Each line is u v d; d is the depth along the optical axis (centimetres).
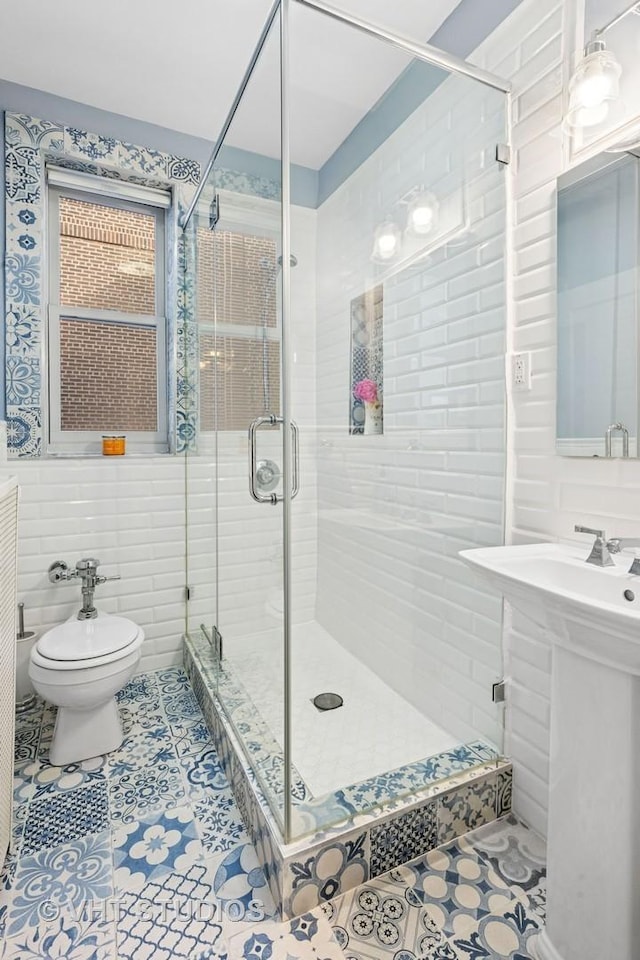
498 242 147
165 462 241
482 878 124
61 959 104
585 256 123
